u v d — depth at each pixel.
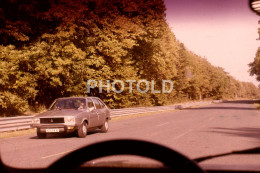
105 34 27.52
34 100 26.23
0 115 20.28
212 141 9.43
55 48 21.81
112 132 13.29
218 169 1.60
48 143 9.92
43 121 11.49
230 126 14.73
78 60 24.80
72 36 23.42
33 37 23.02
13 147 8.93
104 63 28.23
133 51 36.12
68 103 12.68
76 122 11.32
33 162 6.35
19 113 22.06
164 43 36.06
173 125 15.86
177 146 8.36
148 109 33.03
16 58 19.16
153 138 10.36
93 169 1.16
